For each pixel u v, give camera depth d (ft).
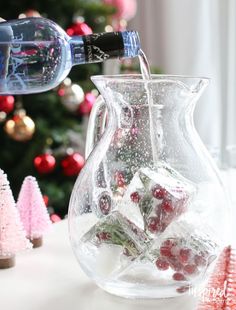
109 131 2.08
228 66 5.92
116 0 5.91
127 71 5.94
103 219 2.00
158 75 2.09
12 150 5.57
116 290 2.04
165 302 2.02
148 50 6.90
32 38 2.37
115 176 2.01
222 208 2.07
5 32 2.37
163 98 2.01
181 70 6.49
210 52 6.37
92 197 2.04
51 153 5.55
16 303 2.02
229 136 5.91
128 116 2.02
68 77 5.82
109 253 1.97
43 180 5.50
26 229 2.67
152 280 1.97
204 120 6.32
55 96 5.42
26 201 2.68
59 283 2.23
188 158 2.06
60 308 1.98
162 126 2.04
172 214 1.93
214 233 2.03
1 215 2.40
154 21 6.85
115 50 2.18
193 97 2.08
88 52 2.19
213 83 6.30
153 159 2.02
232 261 1.92
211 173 2.10
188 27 6.41
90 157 2.13
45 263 2.48
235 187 3.02
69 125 5.69
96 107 2.28
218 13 6.01
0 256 2.40
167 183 1.96
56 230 3.02
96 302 2.03
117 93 2.00
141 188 1.96
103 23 5.90
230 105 5.93
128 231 1.96
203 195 2.03
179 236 1.95
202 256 1.96
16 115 5.03
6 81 2.42
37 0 5.53
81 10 5.71
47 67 2.39
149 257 1.95
